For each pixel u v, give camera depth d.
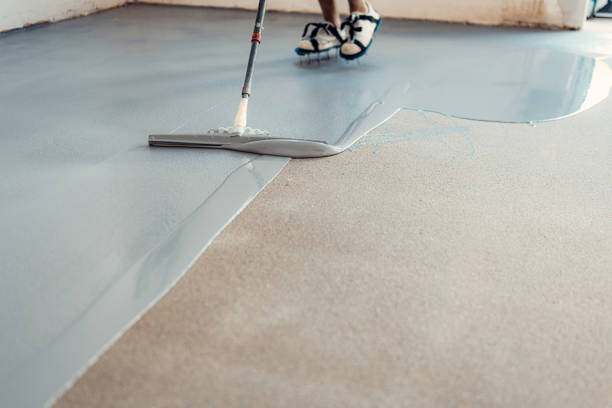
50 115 1.73
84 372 0.71
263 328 0.79
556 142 1.49
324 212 1.11
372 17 2.35
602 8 3.68
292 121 1.66
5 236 1.02
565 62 2.41
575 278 0.92
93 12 3.75
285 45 2.79
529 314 0.83
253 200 1.16
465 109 1.76
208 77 2.17
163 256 0.96
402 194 1.19
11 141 1.51
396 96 1.89
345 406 0.66
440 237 1.03
